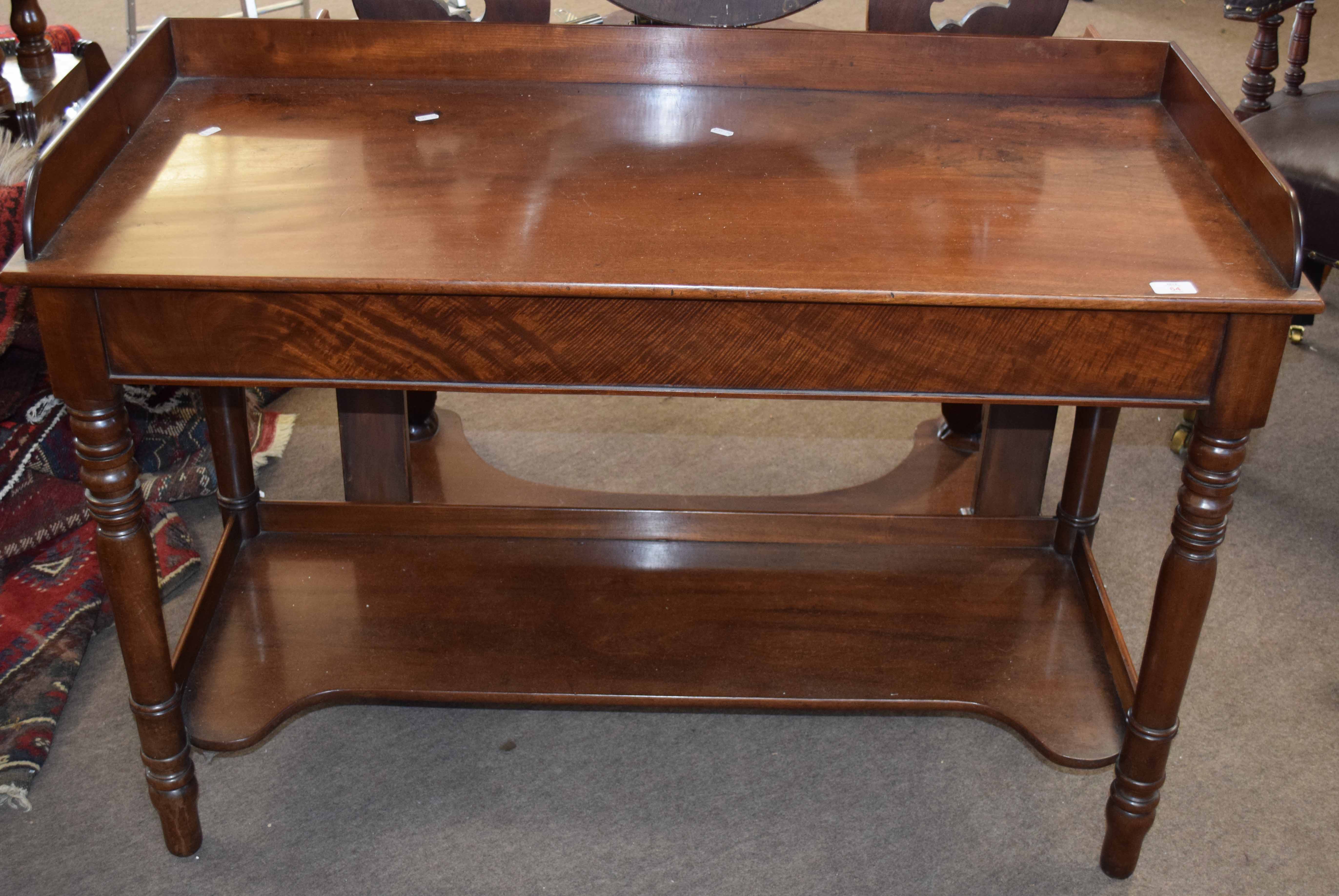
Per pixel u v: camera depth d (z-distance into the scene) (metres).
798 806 1.67
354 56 1.59
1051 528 1.89
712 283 1.16
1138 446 2.50
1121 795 1.52
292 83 1.59
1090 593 1.78
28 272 1.13
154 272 1.15
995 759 1.76
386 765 1.73
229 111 1.51
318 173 1.37
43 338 1.20
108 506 1.31
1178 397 1.25
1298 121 2.25
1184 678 1.42
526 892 1.54
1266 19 2.32
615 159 1.43
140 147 1.40
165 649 1.43
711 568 1.84
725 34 1.59
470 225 1.27
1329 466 2.42
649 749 1.77
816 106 1.58
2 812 1.63
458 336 1.22
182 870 1.55
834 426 2.58
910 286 1.17
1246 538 2.22
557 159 1.42
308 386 1.25
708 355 1.23
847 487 2.23
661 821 1.64
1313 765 1.75
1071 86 1.61
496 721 1.81
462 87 1.60
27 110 2.14
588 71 1.61
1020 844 1.62
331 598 1.75
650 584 1.80
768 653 1.67
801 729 1.81
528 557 1.86
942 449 2.28
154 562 1.39
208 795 1.67
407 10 1.66
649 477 2.39
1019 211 1.33
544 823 1.64
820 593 1.79
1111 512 2.29
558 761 1.74
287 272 1.16
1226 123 1.38
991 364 1.23
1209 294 1.16
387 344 1.22
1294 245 1.17
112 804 1.65
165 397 2.25
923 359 1.23
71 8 4.68
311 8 4.82
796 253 1.23
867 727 1.81
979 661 1.66
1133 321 1.20
